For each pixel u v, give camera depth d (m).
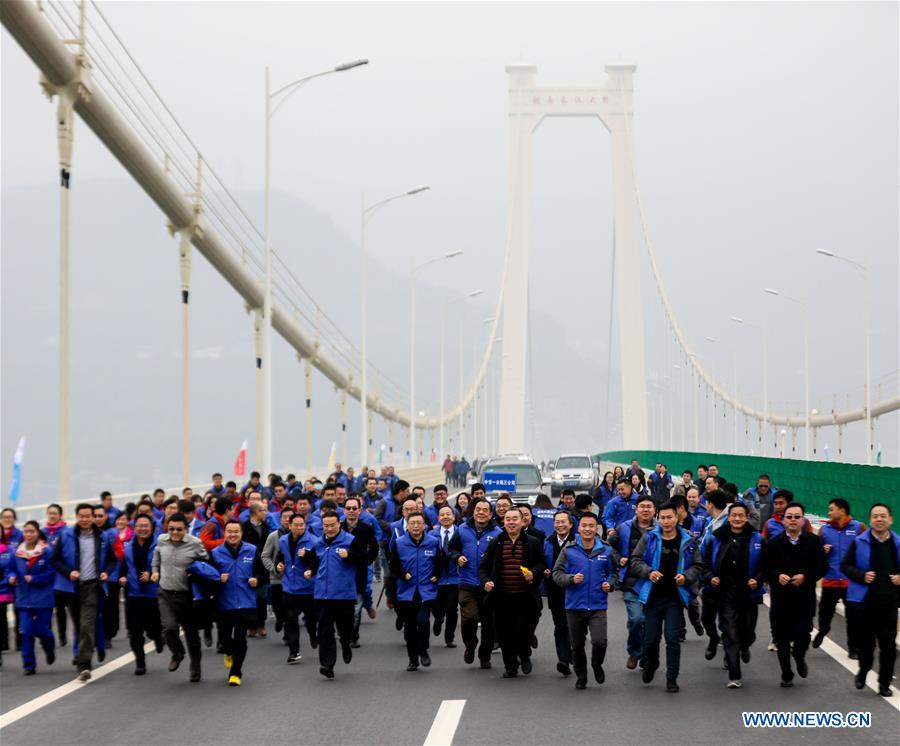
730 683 15.98
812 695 15.38
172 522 17.42
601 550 16.17
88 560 17.77
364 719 14.15
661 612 15.96
